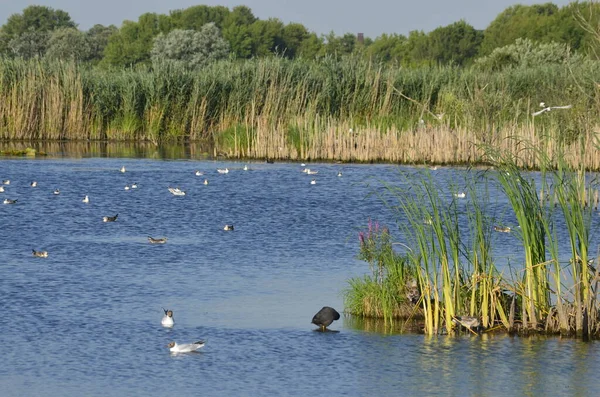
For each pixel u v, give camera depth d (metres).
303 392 20.44
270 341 24.05
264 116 80.44
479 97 68.94
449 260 31.98
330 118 75.56
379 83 83.94
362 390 20.56
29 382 20.89
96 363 22.20
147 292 29.14
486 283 25.33
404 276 26.89
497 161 27.66
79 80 88.56
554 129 55.91
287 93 83.19
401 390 20.61
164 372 21.62
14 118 86.38
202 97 89.44
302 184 58.28
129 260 34.12
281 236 39.75
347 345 23.78
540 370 22.02
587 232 24.78
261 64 86.19
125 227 42.03
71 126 88.62
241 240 38.69
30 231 40.56
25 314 26.36
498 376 21.56
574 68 75.38
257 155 74.19
